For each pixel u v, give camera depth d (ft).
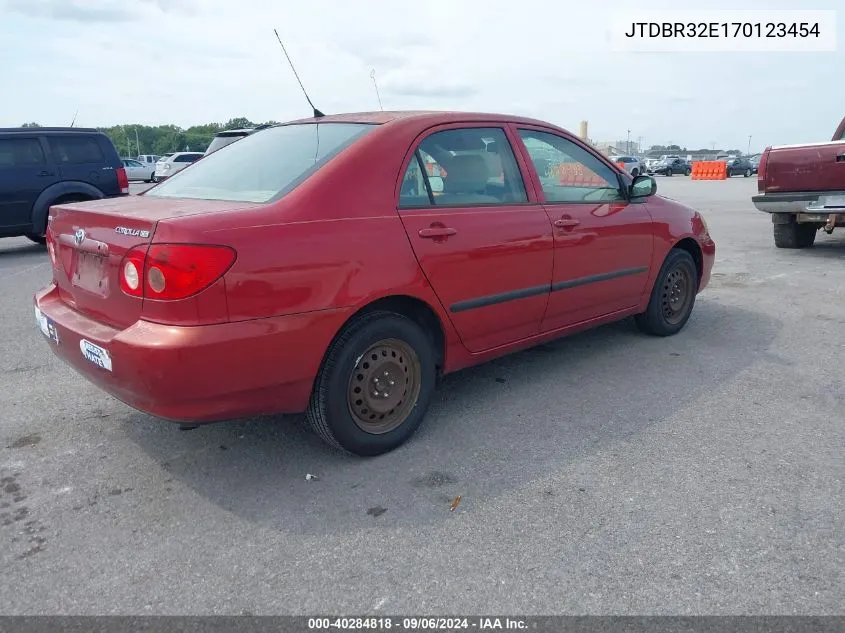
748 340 17.85
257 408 9.98
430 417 13.03
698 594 7.93
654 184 15.84
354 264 10.46
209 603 7.91
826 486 10.30
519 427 12.55
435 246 11.56
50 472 10.98
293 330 9.83
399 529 9.31
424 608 7.78
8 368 15.98
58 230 11.52
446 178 12.26
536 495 10.14
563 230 13.94
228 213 9.61
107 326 10.16
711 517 9.49
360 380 11.01
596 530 9.21
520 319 13.52
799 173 28.73
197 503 10.04
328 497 10.16
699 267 18.56
